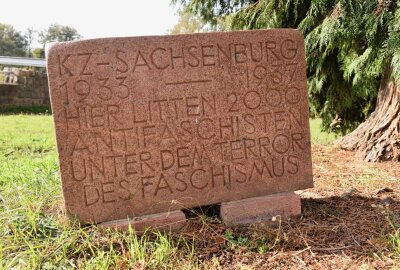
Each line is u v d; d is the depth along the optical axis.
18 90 14.16
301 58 3.03
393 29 3.71
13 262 2.29
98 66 2.69
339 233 2.76
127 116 2.77
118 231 2.71
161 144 2.84
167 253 2.42
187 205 2.91
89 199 2.74
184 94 2.85
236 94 2.94
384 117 4.79
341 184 3.88
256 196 3.03
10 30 38.53
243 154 2.98
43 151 6.37
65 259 2.36
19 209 2.80
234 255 2.50
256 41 2.94
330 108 6.56
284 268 2.37
